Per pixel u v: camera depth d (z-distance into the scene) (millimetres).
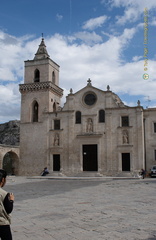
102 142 58500
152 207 18781
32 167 62531
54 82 69312
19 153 64000
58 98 70062
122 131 57656
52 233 12352
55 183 41344
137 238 11422
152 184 37062
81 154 59375
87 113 60469
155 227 13195
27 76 67250
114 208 18484
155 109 59312
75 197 24672
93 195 26031
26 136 64188
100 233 12227
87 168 59125
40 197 25047
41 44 69562
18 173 63125
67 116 61625
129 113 57812
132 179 48062
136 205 19703
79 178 48781
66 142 60906
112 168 57125
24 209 18609
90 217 15633
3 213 7484
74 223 14211
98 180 47094
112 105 59312
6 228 7434
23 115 65562
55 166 61312
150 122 59281
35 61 67125
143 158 55750
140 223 14039
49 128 62688
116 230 12703
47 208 18875
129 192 28219
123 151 56938
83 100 61344
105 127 58750
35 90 65438
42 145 62562
